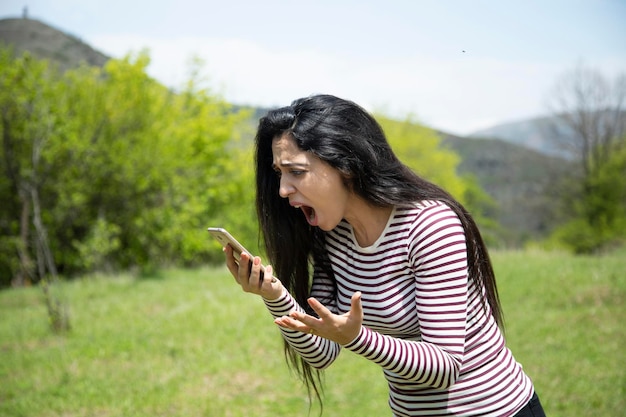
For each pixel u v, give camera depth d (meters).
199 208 15.23
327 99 2.07
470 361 2.11
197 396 5.62
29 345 7.51
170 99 17.27
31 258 14.28
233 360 6.56
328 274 2.38
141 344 7.26
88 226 14.70
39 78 13.62
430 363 1.92
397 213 2.09
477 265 2.11
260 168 2.29
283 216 2.34
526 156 73.00
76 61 31.80
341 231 2.22
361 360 6.48
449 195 2.13
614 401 5.10
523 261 11.64
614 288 8.68
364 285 2.18
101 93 14.53
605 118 35.47
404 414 2.19
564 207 36.38
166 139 14.88
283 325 1.91
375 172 2.04
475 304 2.12
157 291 10.36
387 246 2.11
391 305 2.14
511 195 63.41
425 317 2.02
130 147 14.59
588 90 35.66
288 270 2.38
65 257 14.35
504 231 45.94
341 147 2.01
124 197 14.60
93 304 9.49
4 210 14.29
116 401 5.54
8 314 9.28
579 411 4.94
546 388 5.48
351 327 1.87
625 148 34.75
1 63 13.40
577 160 36.25
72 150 13.77
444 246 2.02
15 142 13.69
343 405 5.39
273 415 5.21
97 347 7.15
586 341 6.80
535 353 6.51
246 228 17.52
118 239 14.99
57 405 5.49
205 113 17.28
